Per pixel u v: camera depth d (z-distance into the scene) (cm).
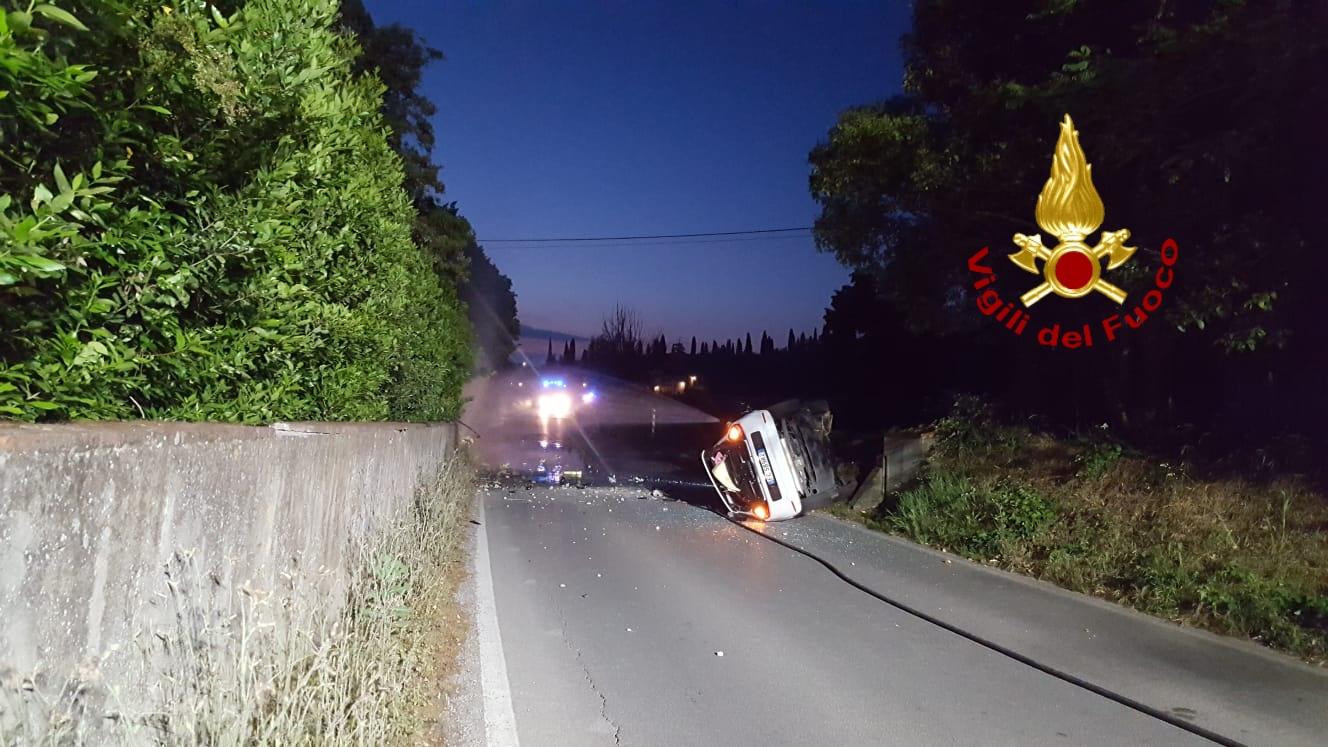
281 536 514
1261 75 1041
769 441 1600
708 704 652
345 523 688
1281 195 1155
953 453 1656
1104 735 602
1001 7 1469
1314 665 759
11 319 329
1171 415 1521
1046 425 1675
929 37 1588
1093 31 1374
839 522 1611
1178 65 1110
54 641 282
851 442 2225
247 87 474
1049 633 852
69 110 342
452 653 755
